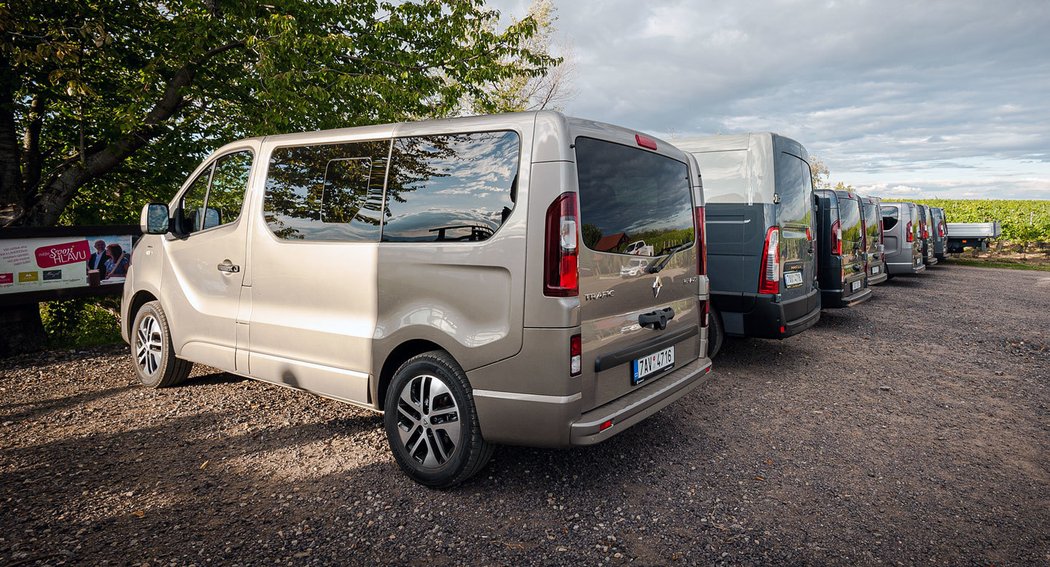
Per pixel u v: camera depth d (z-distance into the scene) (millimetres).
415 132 3293
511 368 2822
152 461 3506
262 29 8492
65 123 9711
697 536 2725
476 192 3010
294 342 3732
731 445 3865
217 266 4262
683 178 3920
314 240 3639
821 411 4605
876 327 8359
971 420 4434
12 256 6406
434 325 3047
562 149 2797
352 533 2711
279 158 3922
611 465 3514
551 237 2750
